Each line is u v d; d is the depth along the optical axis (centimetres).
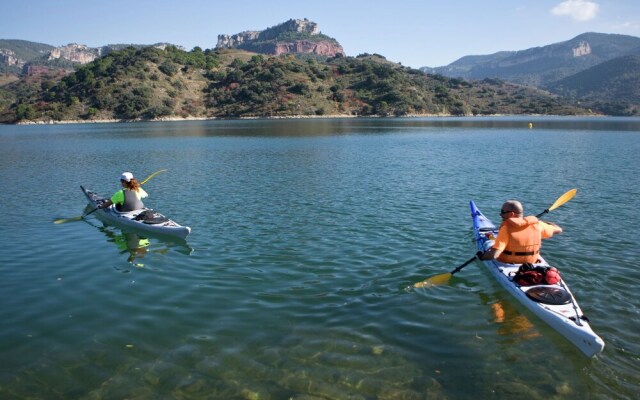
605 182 2153
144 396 604
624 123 10931
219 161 3119
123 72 16175
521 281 871
